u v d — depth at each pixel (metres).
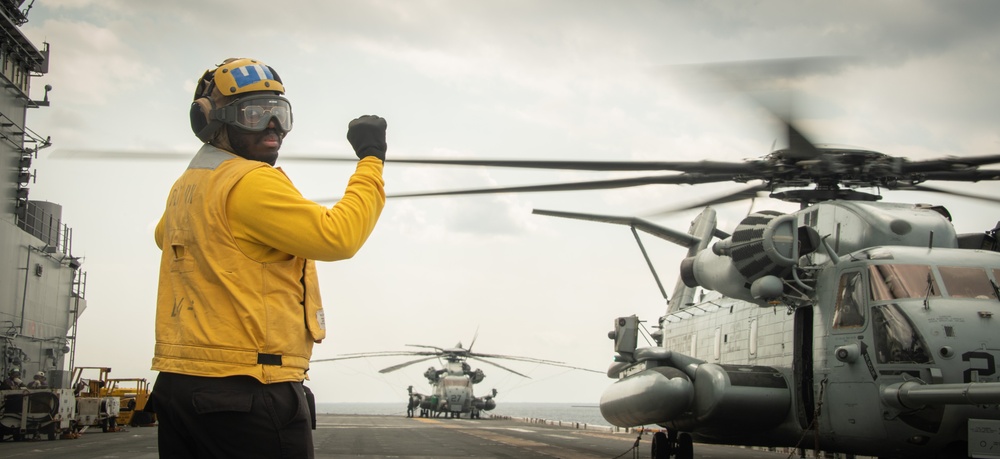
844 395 12.23
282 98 4.19
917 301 11.56
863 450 12.29
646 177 13.42
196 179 3.97
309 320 4.02
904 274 11.90
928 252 12.16
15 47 29.77
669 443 16.84
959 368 10.95
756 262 13.23
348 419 53.56
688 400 14.44
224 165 3.96
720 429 14.51
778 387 13.77
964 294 11.59
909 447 11.54
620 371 17.27
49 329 32.97
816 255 13.57
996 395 9.69
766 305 13.78
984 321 11.19
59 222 36.06
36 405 23.48
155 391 3.88
